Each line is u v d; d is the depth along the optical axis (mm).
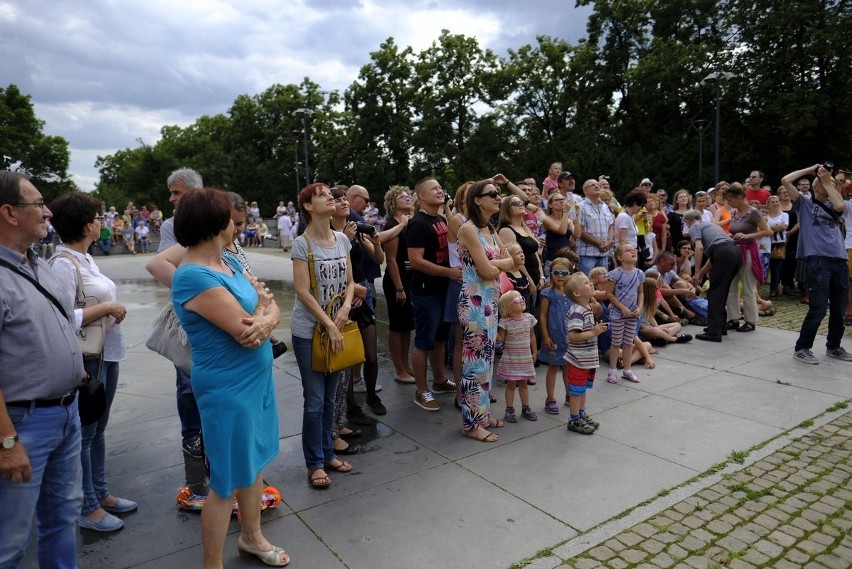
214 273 2236
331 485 3312
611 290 5129
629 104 29031
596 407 4516
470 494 3189
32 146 43375
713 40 26344
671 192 23547
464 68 33281
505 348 4188
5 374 1940
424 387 4535
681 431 4023
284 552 2615
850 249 7547
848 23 20266
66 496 2205
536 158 27766
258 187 46781
